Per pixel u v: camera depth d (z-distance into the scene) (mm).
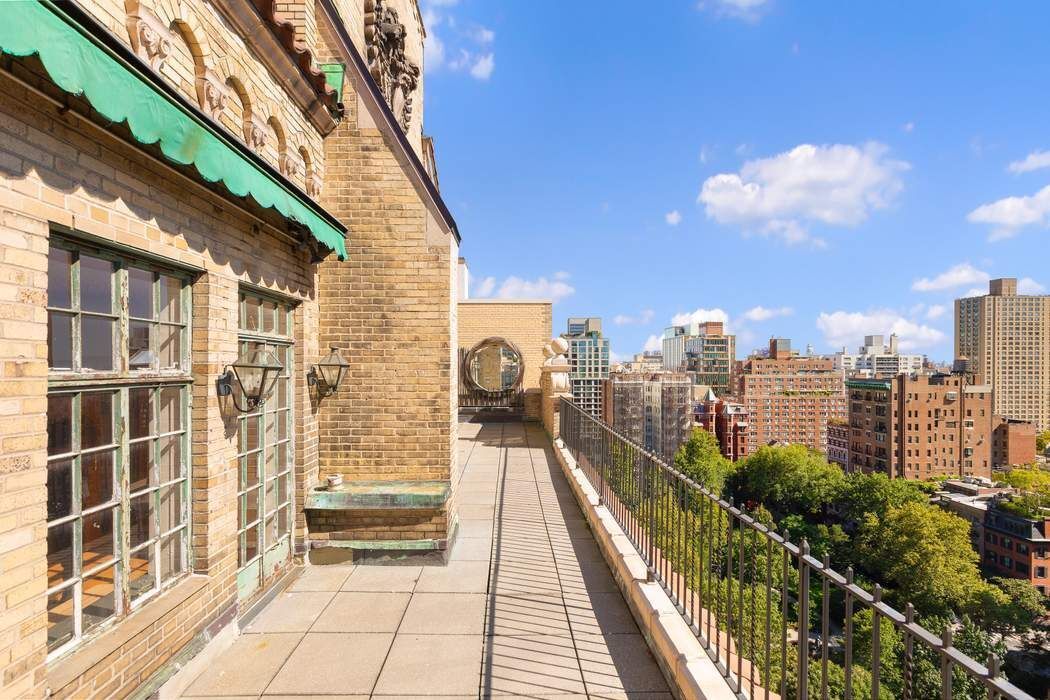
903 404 96812
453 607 4539
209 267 3604
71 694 2486
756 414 137875
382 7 8234
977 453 95875
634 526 5098
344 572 5254
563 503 7746
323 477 5652
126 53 2391
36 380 2268
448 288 5691
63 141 2422
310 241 4988
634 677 3553
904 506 52594
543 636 4078
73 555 2639
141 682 2967
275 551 4820
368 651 3855
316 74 4898
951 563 45969
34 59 2164
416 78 10148
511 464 10516
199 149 2938
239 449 4211
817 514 78375
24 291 2219
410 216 5703
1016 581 45125
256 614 4344
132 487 3049
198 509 3582
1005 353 160875
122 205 2789
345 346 5680
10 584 2127
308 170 5387
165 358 3369
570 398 11344
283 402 5074
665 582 4195
